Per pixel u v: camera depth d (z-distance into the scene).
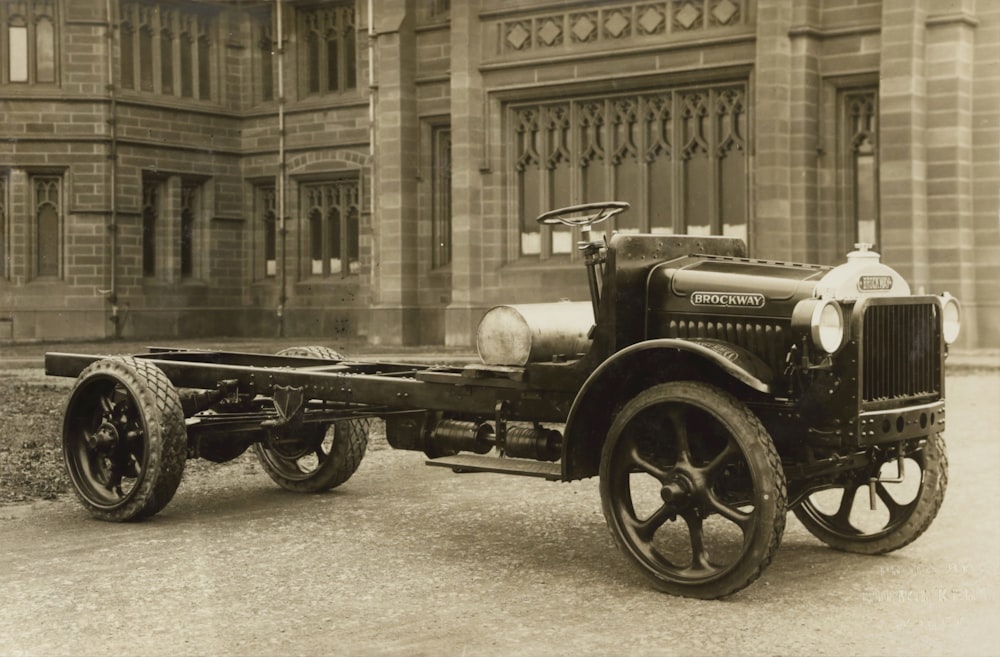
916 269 18.23
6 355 23.20
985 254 18.45
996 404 12.75
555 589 5.29
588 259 5.83
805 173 19.11
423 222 25.02
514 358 6.09
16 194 28.45
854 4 19.00
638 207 21.14
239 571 5.62
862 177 19.33
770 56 19.02
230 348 23.97
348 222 29.11
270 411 7.61
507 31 22.30
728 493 5.39
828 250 19.34
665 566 5.25
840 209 19.34
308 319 29.30
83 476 7.06
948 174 18.27
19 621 4.77
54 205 28.75
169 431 6.75
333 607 4.98
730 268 5.78
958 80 18.14
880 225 19.16
